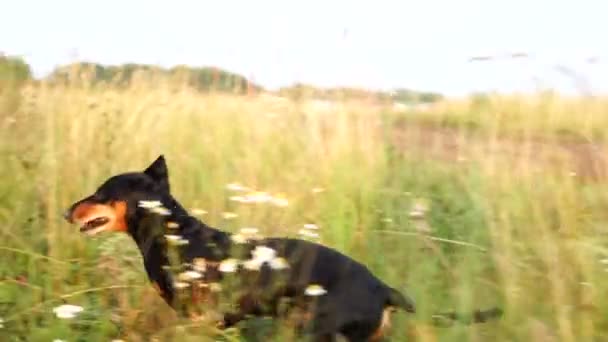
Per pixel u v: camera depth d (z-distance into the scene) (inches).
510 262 104.1
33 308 95.6
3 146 117.6
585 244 107.7
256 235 105.9
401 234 111.7
